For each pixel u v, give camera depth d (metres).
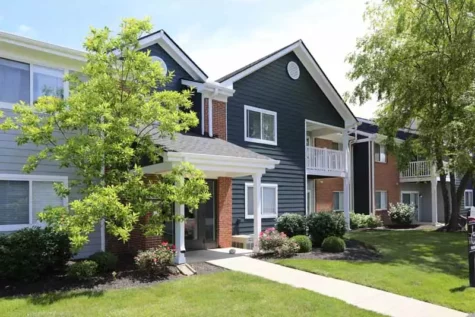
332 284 8.67
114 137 8.57
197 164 10.42
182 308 6.71
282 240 11.71
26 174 9.88
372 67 18.64
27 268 8.05
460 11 16.98
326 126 19.69
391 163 26.84
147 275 8.80
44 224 10.05
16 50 9.75
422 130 18.20
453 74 16.52
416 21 17.75
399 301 7.71
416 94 17.53
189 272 9.27
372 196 24.62
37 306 6.67
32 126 8.47
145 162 11.20
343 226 13.84
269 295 7.58
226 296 7.44
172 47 13.70
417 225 25.36
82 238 7.35
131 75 9.30
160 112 9.11
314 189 21.69
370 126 25.64
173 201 9.13
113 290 7.68
